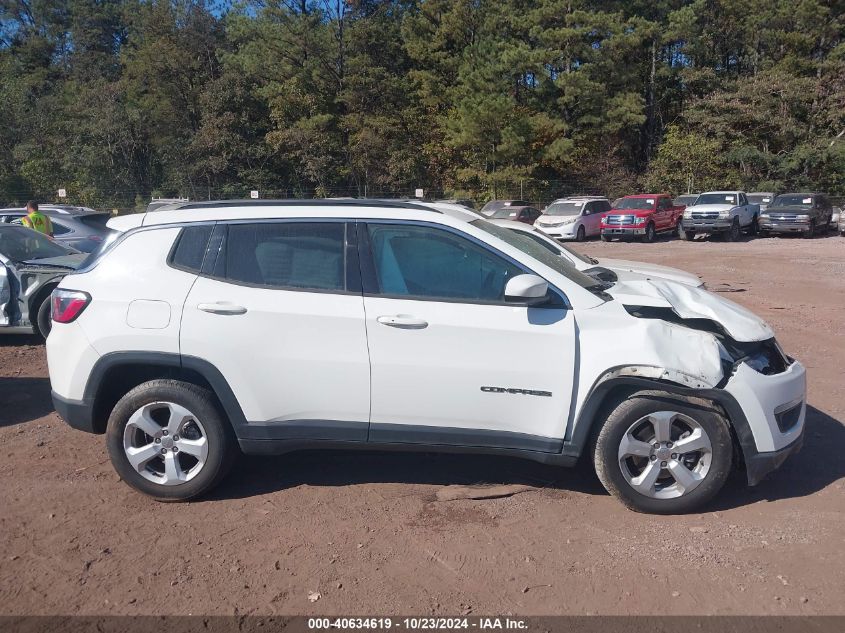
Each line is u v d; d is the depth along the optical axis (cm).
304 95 4369
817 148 4028
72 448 531
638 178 4488
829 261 1847
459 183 4447
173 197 4338
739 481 467
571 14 4072
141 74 4462
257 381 420
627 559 369
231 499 445
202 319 420
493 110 3931
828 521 408
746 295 1254
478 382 413
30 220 1190
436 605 331
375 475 480
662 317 447
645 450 413
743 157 4116
